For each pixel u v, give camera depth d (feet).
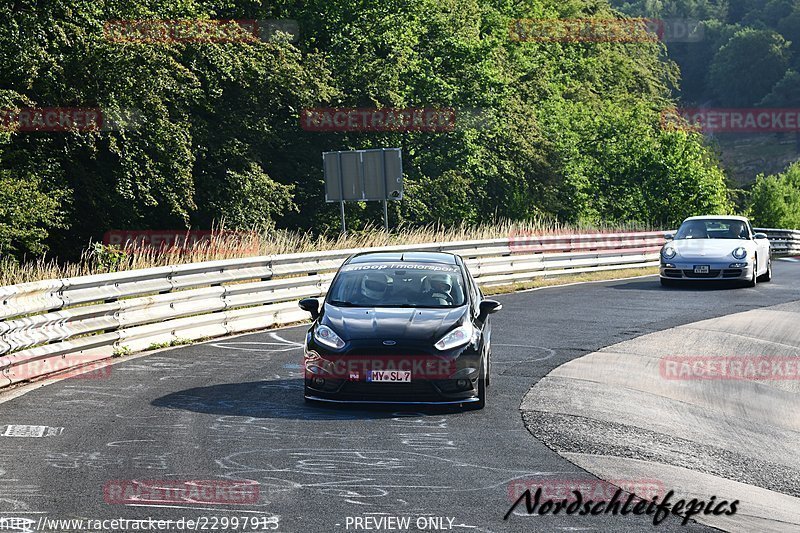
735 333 214.48
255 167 451.94
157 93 365.81
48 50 343.87
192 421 123.54
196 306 197.67
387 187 344.69
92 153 363.56
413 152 591.37
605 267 376.48
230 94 464.24
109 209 394.73
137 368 163.43
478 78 609.01
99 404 133.28
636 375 164.86
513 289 307.17
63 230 377.09
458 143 592.19
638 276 365.81
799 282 333.01
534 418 129.08
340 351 131.44
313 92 470.39
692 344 199.11
